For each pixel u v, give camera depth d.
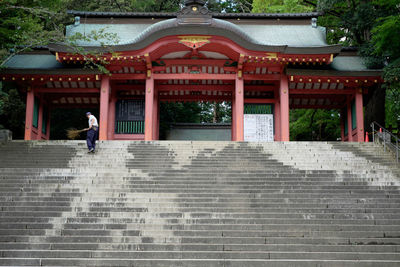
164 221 9.76
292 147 15.31
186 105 34.91
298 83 20.41
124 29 21.31
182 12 18.06
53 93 21.88
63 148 15.04
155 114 21.41
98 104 23.08
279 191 11.41
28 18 17.67
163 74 19.77
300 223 9.75
